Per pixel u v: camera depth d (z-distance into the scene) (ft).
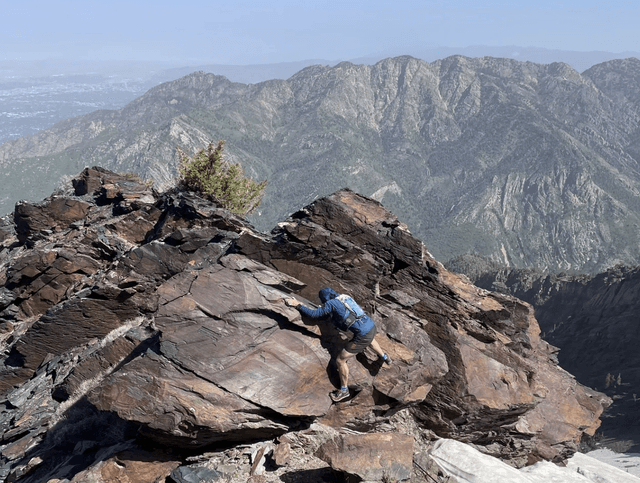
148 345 34.37
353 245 35.81
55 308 42.32
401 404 31.99
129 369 27.07
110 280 42.86
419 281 39.19
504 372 36.58
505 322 42.27
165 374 27.07
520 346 42.14
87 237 53.62
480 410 35.19
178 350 27.58
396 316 34.42
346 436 28.32
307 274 35.53
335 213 39.55
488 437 37.76
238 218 49.85
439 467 29.86
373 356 31.19
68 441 31.76
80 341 43.06
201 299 29.09
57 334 42.63
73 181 77.66
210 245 43.24
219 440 28.25
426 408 35.63
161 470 27.71
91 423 32.04
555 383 41.83
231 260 31.01
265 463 28.50
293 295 31.37
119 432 30.27
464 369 35.47
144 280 43.37
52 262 51.47
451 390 35.17
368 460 27.71
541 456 39.63
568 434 40.06
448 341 36.63
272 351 28.89
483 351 37.32
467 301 39.47
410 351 32.22
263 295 29.84
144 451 27.94
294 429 29.73
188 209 50.11
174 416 26.27
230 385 27.43
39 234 64.39
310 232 34.83
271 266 35.58
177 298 29.04
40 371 41.60
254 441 29.43
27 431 33.96
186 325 28.35
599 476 41.11
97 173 73.72
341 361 28.89
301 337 29.89
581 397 41.88
